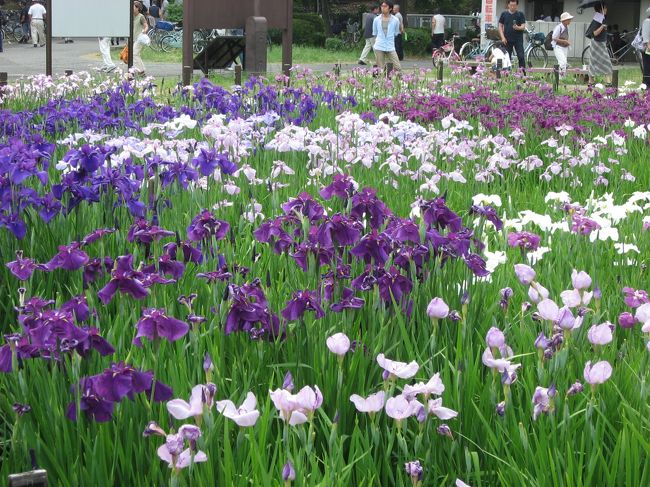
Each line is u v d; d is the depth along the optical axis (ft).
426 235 13.92
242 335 13.21
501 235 19.20
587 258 18.24
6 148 18.71
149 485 10.22
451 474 10.69
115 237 17.89
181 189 21.56
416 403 9.95
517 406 11.96
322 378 12.07
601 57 79.92
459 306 14.06
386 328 12.78
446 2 186.50
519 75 67.15
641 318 12.49
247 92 43.45
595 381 10.64
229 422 11.12
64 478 9.93
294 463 9.76
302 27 152.05
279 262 17.24
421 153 26.91
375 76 62.23
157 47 122.21
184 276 15.78
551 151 35.01
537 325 14.38
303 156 29.04
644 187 30.27
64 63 103.60
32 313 11.61
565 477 10.21
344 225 13.43
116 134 32.42
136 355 12.37
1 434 12.28
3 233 17.61
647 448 10.27
